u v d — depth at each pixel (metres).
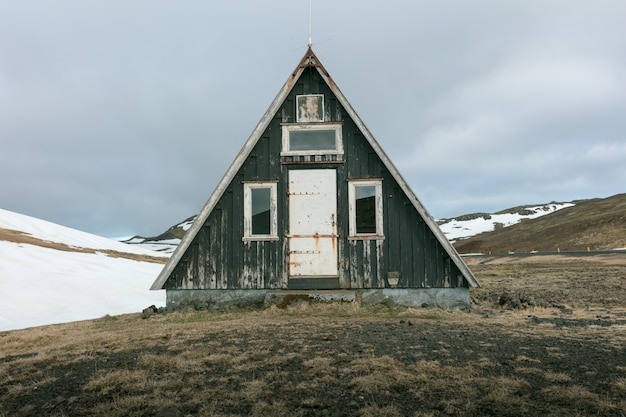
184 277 13.84
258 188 14.18
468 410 4.46
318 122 14.24
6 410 4.95
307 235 13.90
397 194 13.86
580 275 26.09
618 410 4.30
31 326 14.67
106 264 30.44
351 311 12.14
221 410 4.64
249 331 9.03
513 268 39.56
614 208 104.44
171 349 7.46
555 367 5.79
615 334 8.03
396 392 5.03
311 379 5.57
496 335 8.11
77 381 5.87
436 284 13.41
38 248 31.16
